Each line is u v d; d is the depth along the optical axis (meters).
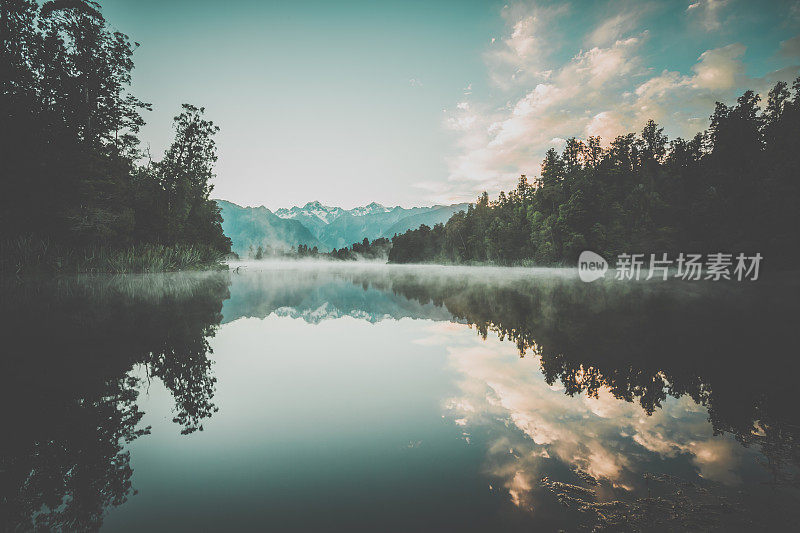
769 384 4.31
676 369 4.96
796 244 28.91
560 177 62.84
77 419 3.49
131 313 9.70
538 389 4.29
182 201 39.59
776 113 38.06
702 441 3.01
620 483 2.45
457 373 4.93
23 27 25.20
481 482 2.48
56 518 2.12
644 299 13.29
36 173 23.28
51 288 15.92
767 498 2.27
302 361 5.57
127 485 2.47
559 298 13.99
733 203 35.62
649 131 61.84
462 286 21.39
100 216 26.59
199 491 2.39
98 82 28.95
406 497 2.32
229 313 10.32
